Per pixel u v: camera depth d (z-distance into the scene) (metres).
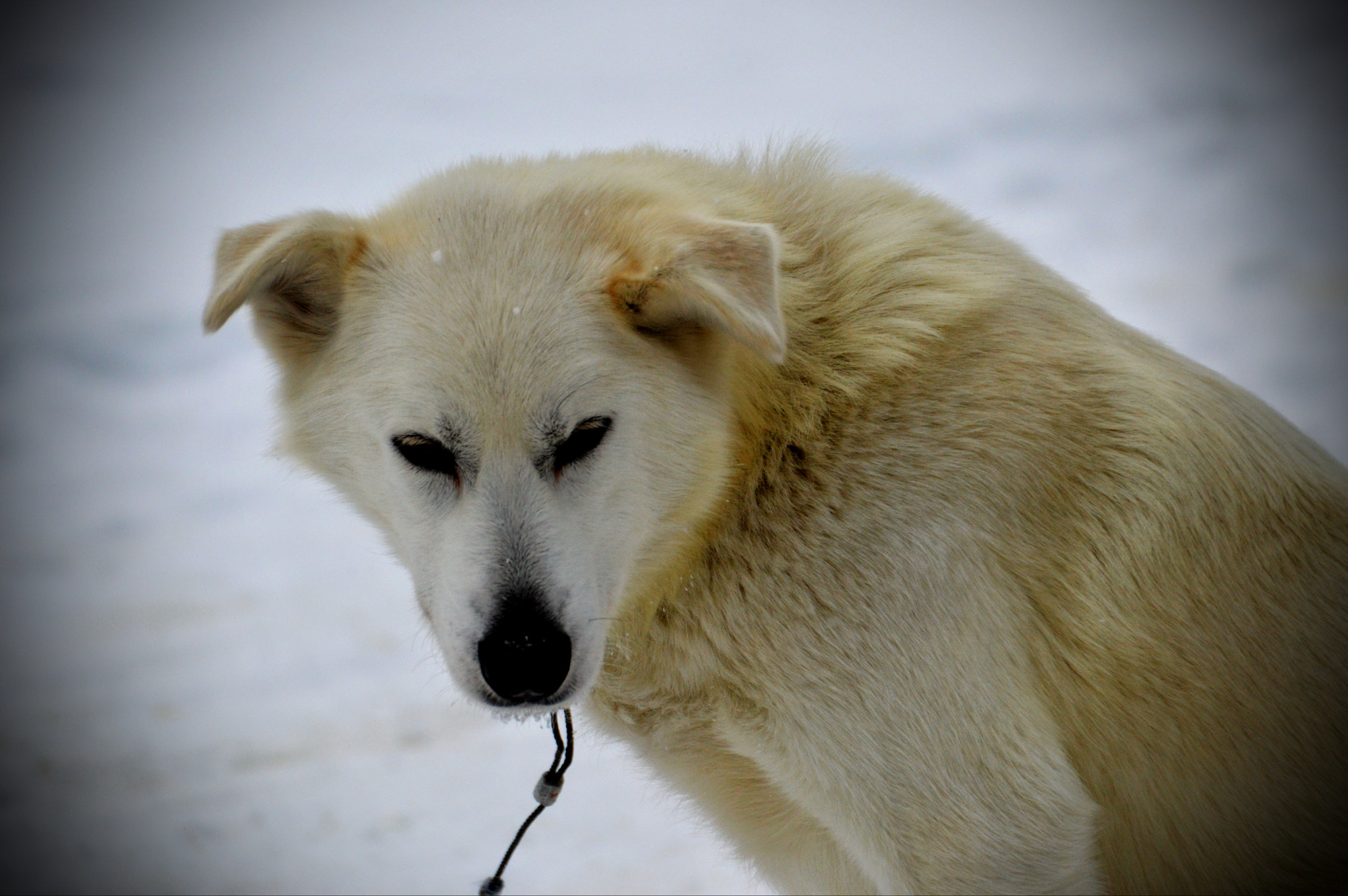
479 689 4.00
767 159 5.03
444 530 4.20
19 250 25.67
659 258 4.14
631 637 4.57
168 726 8.93
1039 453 4.45
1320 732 4.58
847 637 4.32
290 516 13.79
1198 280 18.70
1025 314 4.65
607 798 7.81
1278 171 25.06
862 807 4.40
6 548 12.86
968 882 4.36
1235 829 4.67
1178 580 4.51
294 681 9.63
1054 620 4.50
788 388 4.47
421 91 44.44
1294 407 13.41
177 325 20.66
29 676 9.85
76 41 52.78
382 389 4.25
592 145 32.94
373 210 5.06
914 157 28.53
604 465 4.19
